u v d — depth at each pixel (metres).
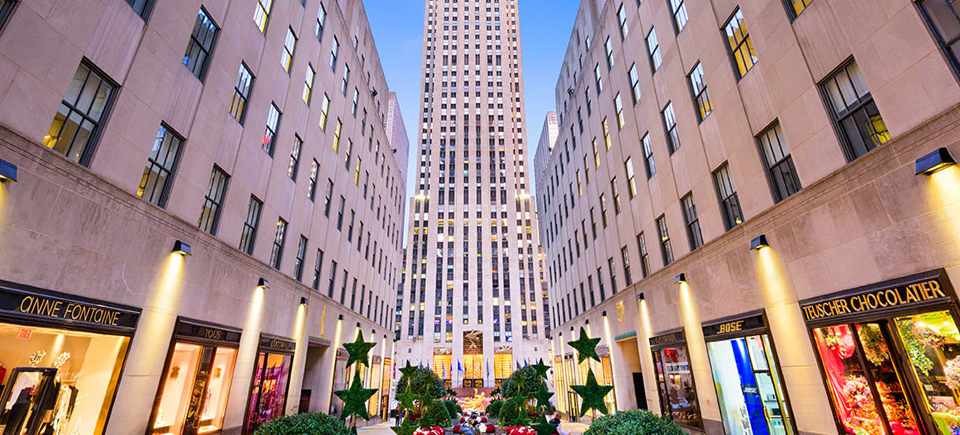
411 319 79.31
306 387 19.80
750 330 11.05
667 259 16.47
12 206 6.40
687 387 14.20
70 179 7.41
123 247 8.55
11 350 6.74
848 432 8.41
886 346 7.76
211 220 11.89
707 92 13.93
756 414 10.94
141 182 9.38
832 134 9.19
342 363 23.00
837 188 8.87
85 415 7.72
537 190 48.09
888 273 7.69
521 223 87.31
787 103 10.51
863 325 8.20
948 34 7.19
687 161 14.96
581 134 27.92
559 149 34.28
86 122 8.02
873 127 8.41
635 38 19.44
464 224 83.06
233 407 12.41
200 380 11.02
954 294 6.57
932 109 7.20
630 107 19.86
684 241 14.98
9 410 6.64
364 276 28.56
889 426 7.56
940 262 6.85
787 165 10.60
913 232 7.31
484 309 76.44
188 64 11.10
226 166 12.51
